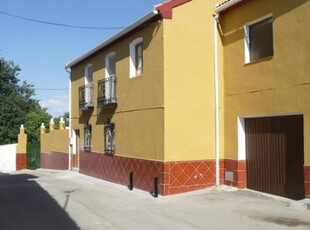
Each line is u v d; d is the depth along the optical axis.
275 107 9.17
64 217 7.98
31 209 8.93
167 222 7.30
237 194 9.71
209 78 10.98
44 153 23.62
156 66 10.62
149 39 11.02
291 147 8.97
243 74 10.31
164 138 10.19
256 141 10.12
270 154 9.62
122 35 12.48
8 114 33.50
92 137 15.57
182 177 10.36
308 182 8.16
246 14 10.25
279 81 9.07
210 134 10.89
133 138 11.96
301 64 8.45
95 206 9.11
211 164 10.86
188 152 10.51
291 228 6.45
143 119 11.34
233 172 10.59
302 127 8.66
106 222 7.46
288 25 8.84
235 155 10.54
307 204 7.81
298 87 8.52
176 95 10.41
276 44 9.18
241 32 10.44
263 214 7.52
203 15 10.95
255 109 9.83
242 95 10.32
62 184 13.70
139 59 12.16
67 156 19.23
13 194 11.39
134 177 11.82
